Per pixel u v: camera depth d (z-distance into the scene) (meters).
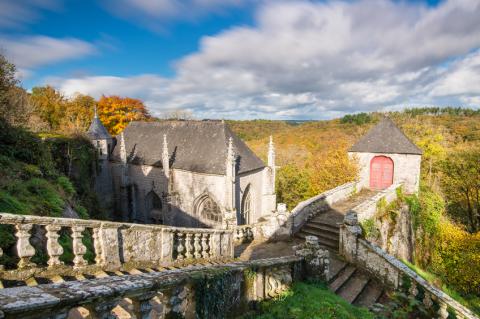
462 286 26.14
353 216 15.57
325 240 17.91
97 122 35.66
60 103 50.84
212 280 6.64
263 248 17.48
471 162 41.41
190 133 32.19
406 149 31.89
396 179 32.44
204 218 29.11
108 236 8.51
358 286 13.24
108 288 4.24
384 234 21.45
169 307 5.50
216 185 27.14
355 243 14.71
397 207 24.98
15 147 16.72
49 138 27.88
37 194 13.07
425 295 11.95
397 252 22.89
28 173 14.87
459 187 43.88
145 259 9.61
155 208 33.31
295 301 9.04
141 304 4.80
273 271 9.49
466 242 28.66
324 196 23.22
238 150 28.83
